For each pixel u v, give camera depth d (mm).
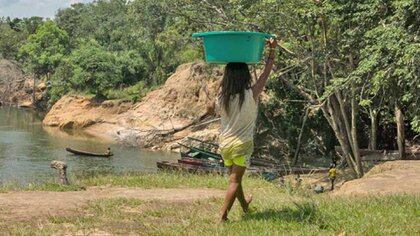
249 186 11906
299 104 31641
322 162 29922
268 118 32344
